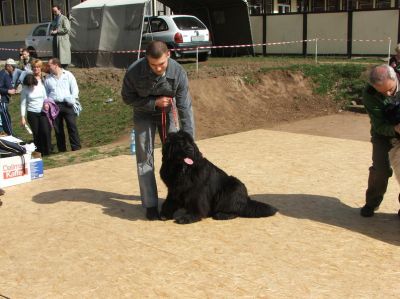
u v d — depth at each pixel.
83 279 3.90
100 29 17.23
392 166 4.55
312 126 10.96
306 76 14.20
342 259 4.14
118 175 6.90
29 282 3.88
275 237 4.60
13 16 29.30
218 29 19.64
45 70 9.76
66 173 7.07
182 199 4.92
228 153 8.01
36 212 5.46
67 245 4.55
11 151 6.50
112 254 4.33
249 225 4.90
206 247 4.41
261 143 8.78
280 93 13.67
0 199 5.93
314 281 3.77
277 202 5.57
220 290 3.66
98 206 5.61
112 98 13.63
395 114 4.32
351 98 13.26
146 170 5.12
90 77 15.34
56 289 3.75
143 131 5.05
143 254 4.31
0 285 3.84
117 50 16.95
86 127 11.83
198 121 11.60
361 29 17.05
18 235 4.82
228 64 15.57
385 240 4.52
